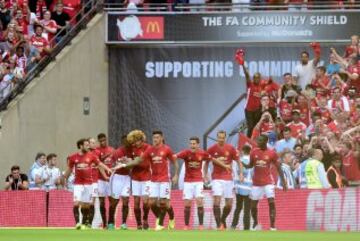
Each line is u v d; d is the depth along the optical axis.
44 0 74.75
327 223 55.25
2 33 72.62
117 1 73.50
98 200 59.59
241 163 55.94
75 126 71.00
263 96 67.75
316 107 66.12
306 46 71.69
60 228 57.66
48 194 60.91
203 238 43.31
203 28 71.56
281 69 71.81
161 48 72.38
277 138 66.06
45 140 69.75
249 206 56.91
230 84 72.06
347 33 70.75
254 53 71.94
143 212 55.75
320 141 59.12
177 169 54.88
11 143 68.12
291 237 44.38
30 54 70.69
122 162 55.53
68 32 71.31
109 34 72.00
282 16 71.12
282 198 56.47
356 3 71.81
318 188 56.12
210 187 60.62
